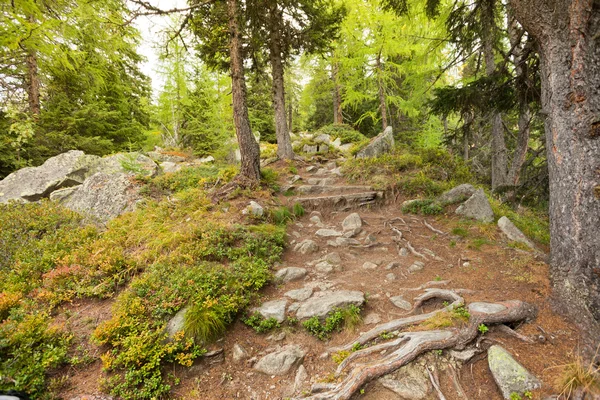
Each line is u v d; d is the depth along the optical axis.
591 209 3.38
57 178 9.76
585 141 3.45
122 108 15.01
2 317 3.78
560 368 2.70
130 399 2.91
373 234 6.66
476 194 6.79
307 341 3.75
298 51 11.56
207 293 4.04
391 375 2.93
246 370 3.40
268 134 21.55
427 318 3.63
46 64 8.96
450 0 8.72
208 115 15.26
